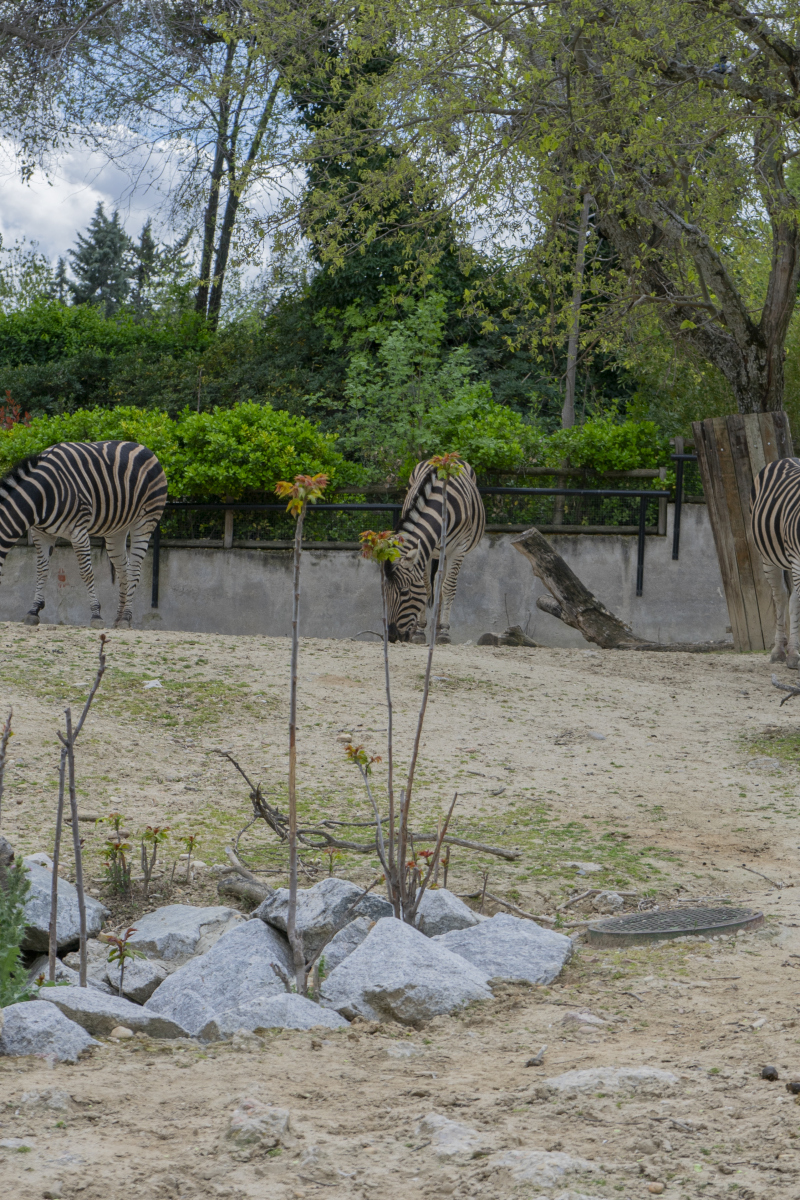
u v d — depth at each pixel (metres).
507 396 20.05
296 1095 2.76
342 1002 3.55
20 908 4.03
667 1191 2.15
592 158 12.24
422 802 6.77
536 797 6.97
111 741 7.57
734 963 4.05
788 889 5.18
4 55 20.33
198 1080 2.87
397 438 16.03
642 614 15.30
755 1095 2.69
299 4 13.66
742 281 16.41
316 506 15.46
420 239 19.22
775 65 11.78
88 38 20.14
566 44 12.05
